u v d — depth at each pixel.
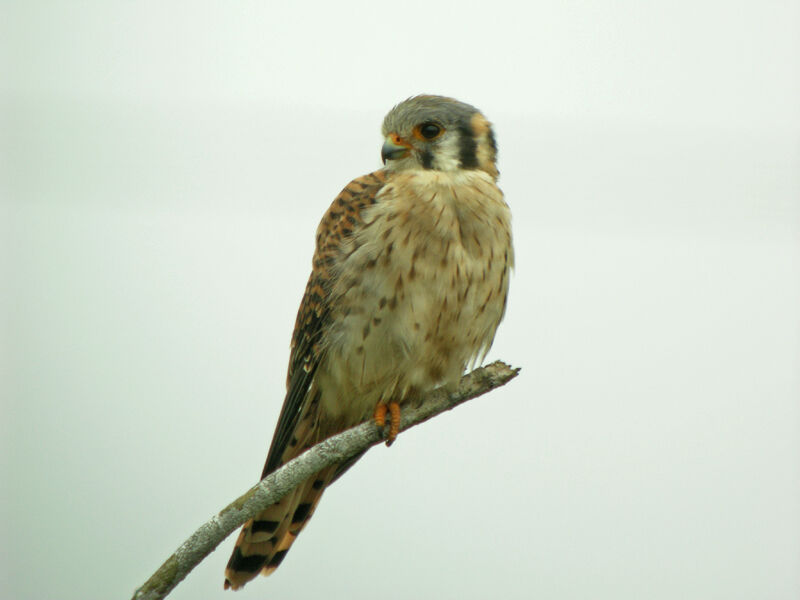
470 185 9.64
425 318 9.33
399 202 9.43
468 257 9.40
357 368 9.62
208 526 7.27
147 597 6.96
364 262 9.38
